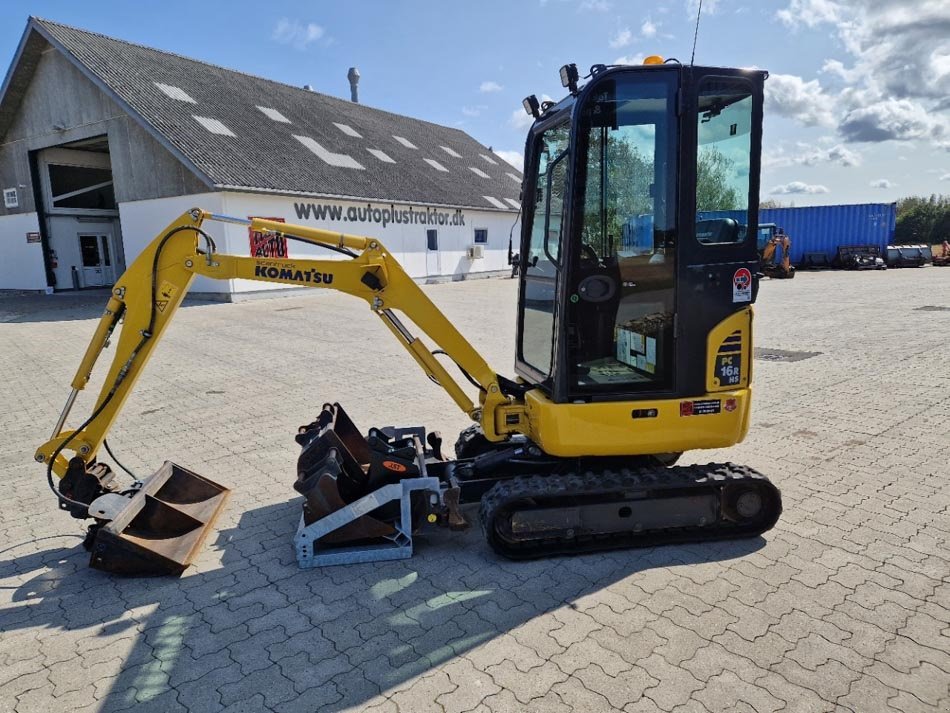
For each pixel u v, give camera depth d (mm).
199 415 7297
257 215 19047
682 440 3775
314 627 3230
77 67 20125
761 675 2754
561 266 3660
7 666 3004
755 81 3578
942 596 3326
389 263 4047
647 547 3924
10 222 24828
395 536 3924
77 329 14344
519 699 2656
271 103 25500
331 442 4340
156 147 19375
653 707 2582
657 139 3609
